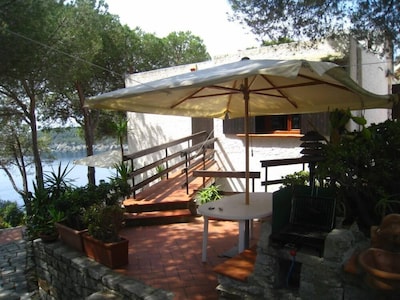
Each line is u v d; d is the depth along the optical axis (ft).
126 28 51.96
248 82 13.42
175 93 12.88
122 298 12.34
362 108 13.34
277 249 8.79
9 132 56.90
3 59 26.22
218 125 28.68
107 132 58.23
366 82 25.99
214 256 15.01
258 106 17.76
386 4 20.76
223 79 8.73
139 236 18.28
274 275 8.90
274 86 13.37
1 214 44.04
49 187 19.58
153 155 34.96
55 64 33.83
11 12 25.40
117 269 13.83
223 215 12.14
